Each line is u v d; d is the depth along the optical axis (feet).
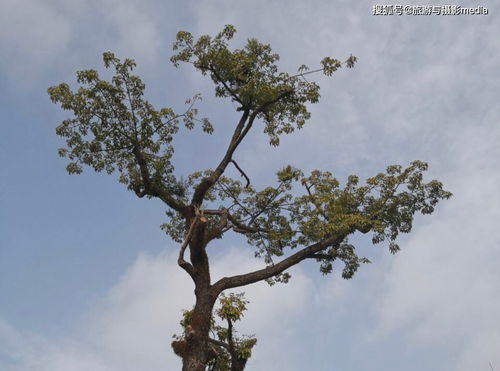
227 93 62.23
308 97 61.05
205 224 54.49
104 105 56.44
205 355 50.49
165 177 59.72
